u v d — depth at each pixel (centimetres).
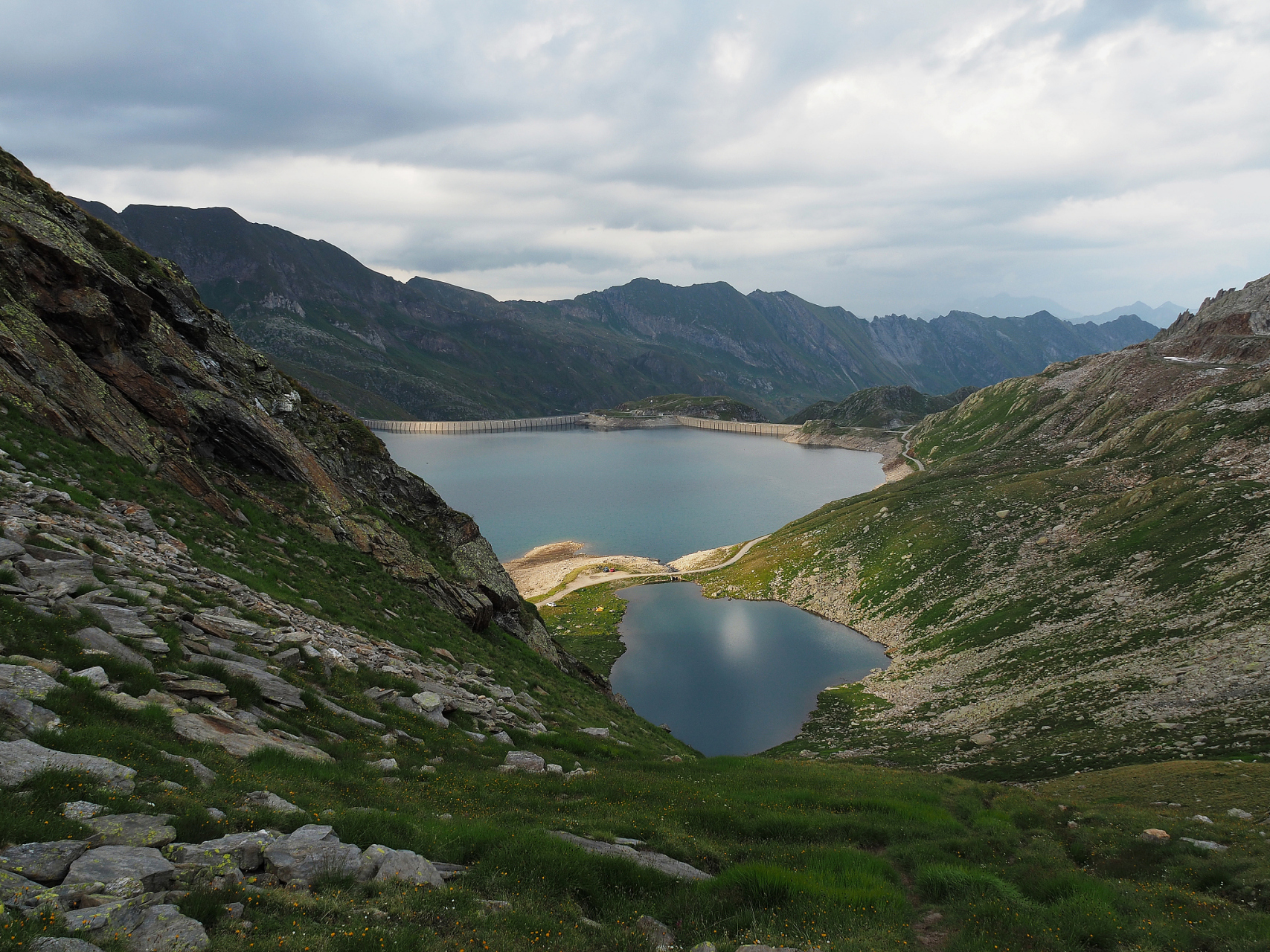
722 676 11431
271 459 5525
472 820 2002
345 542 5375
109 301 4744
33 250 4359
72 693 1650
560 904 1540
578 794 2684
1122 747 5403
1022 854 2652
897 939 1658
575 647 13175
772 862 2142
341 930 1150
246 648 2662
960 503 15425
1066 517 12712
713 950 1410
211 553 3703
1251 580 7650
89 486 3453
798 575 16050
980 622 10588
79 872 1071
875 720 8831
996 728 7038
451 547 6894
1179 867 2497
